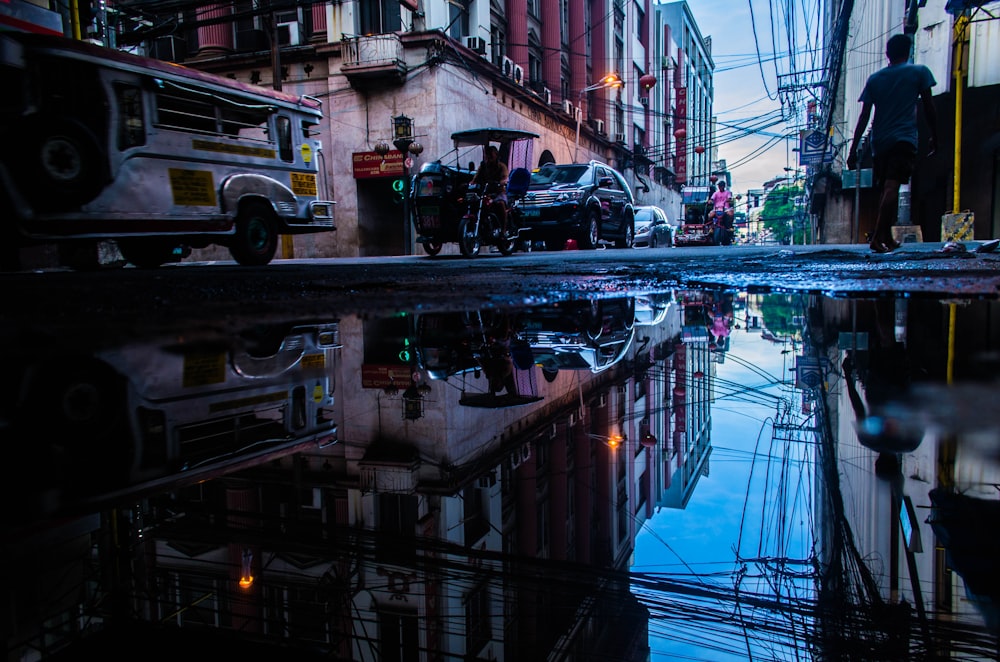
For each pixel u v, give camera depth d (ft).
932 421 4.28
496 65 70.59
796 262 18.94
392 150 56.49
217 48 61.67
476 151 63.00
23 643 3.28
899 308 9.64
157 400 5.49
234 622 4.15
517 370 9.37
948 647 3.15
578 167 42.34
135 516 4.90
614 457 8.62
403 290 11.89
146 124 21.74
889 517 3.38
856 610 3.68
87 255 29.71
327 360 8.75
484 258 30.42
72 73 19.74
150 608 4.03
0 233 19.47
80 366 5.92
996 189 44.57
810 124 97.14
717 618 4.36
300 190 28.17
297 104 27.99
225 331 7.29
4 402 4.97
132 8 44.32
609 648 4.50
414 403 8.14
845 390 6.78
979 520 3.25
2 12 26.08
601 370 10.75
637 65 125.18
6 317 8.13
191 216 23.24
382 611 4.98
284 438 5.70
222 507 5.81
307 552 5.60
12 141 18.78
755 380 9.90
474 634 5.12
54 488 3.69
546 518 9.02
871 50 68.54
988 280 11.09
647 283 13.10
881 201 19.04
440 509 6.85
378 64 54.65
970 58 43.73
